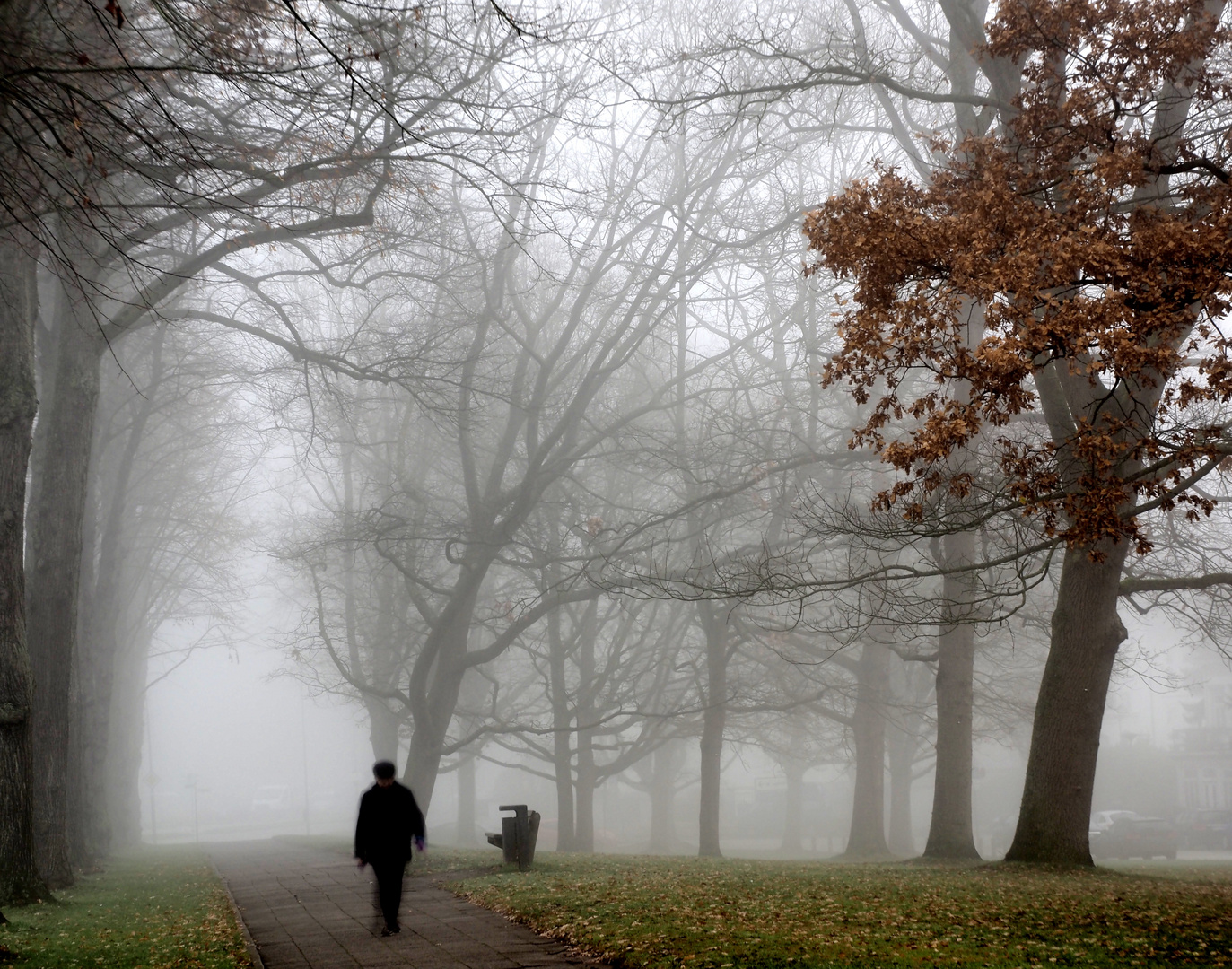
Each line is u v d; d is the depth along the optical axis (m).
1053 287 11.81
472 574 28.11
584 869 17.83
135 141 14.20
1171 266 10.74
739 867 19.23
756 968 8.20
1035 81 14.36
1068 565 18.08
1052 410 17.53
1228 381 10.24
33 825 16.30
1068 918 10.74
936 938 9.55
